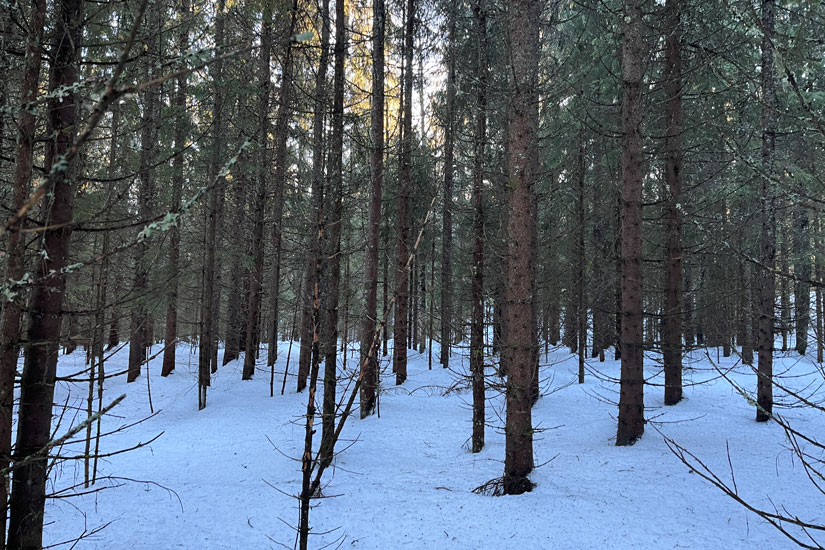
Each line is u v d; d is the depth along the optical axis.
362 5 11.43
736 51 8.83
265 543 5.11
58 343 3.51
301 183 14.49
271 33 8.16
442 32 11.49
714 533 4.71
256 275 16.58
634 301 8.07
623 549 4.51
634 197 8.20
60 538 5.30
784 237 11.33
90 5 4.06
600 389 13.22
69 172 3.45
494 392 13.62
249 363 15.69
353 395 3.13
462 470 7.46
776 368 14.90
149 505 6.24
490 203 10.52
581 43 11.48
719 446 7.45
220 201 15.95
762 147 6.82
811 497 5.40
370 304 11.40
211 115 11.52
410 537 5.07
